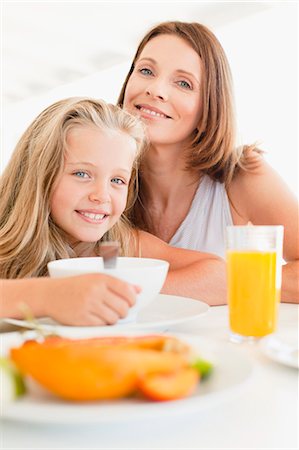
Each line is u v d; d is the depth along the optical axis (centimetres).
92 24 479
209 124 180
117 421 43
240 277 79
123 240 151
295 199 172
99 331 73
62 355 46
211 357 57
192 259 144
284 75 410
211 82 177
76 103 141
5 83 662
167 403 44
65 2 446
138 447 42
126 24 471
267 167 183
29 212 132
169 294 120
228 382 50
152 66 177
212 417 48
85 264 101
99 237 134
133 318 86
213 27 446
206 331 86
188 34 177
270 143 413
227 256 82
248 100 424
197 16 443
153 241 155
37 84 655
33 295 81
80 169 129
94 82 582
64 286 80
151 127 173
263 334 79
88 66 573
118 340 53
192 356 52
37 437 44
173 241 186
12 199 147
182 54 174
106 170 130
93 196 129
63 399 47
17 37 529
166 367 47
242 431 45
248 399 53
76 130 131
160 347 52
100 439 44
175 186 187
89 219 131
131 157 139
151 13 448
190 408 43
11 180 147
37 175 133
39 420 42
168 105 172
